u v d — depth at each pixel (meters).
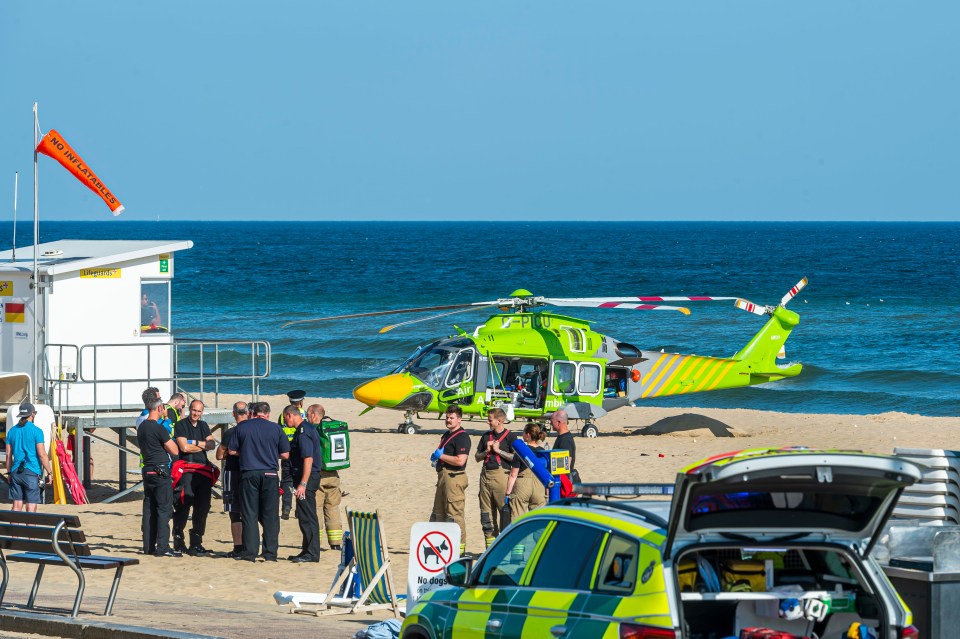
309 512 36.12
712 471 14.00
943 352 123.94
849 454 14.64
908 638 15.15
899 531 20.36
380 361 117.62
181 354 122.94
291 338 136.50
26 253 49.72
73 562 25.77
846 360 119.19
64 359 46.78
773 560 16.05
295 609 28.70
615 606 14.65
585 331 66.69
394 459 57.69
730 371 71.62
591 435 67.50
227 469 37.34
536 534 17.16
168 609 27.75
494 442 34.22
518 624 16.14
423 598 18.94
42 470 44.12
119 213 46.91
